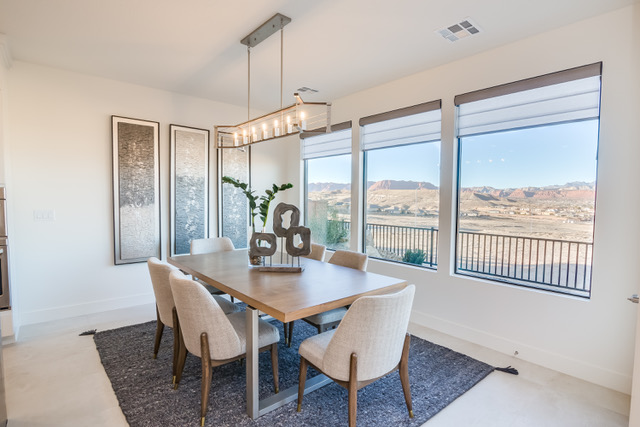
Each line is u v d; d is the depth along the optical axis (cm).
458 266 342
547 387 240
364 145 423
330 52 308
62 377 244
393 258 407
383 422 199
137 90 403
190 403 213
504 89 291
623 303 235
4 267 294
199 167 454
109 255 392
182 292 190
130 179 399
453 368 264
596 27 244
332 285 228
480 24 257
